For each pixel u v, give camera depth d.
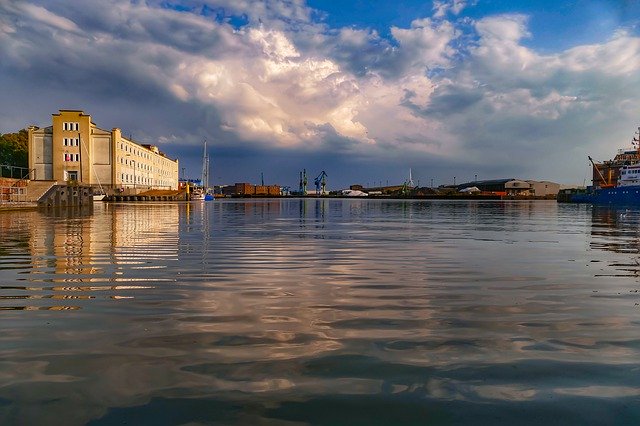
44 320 5.75
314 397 3.64
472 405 3.53
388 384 3.89
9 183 44.34
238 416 3.34
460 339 5.10
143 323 5.64
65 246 14.02
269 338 5.08
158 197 88.19
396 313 6.22
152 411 3.40
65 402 3.54
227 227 23.19
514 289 7.89
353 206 72.06
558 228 23.77
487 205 84.19
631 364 4.37
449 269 10.08
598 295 7.41
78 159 76.75
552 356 4.58
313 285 8.19
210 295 7.29
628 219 33.62
